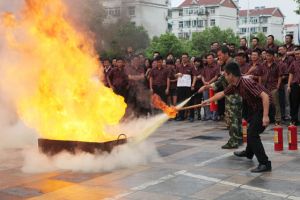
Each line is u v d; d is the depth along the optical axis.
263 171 6.04
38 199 4.94
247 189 5.23
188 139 8.91
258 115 6.07
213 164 6.56
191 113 12.33
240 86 6.13
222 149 7.75
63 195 5.08
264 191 5.14
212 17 88.44
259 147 6.06
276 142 7.52
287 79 11.26
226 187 5.32
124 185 5.46
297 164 6.49
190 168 6.31
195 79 12.46
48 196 5.05
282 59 11.21
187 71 12.58
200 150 7.67
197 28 89.06
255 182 5.53
